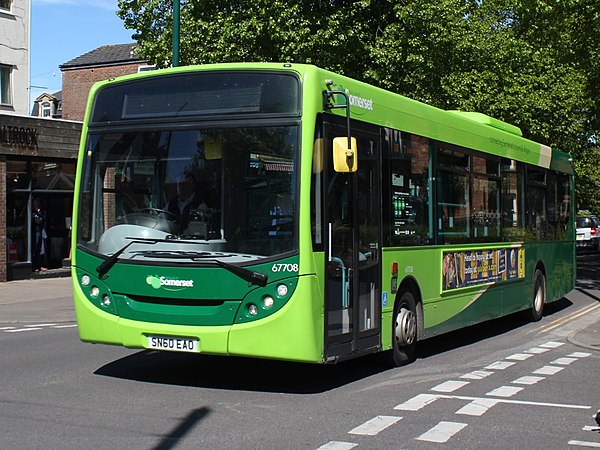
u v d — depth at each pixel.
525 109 28.06
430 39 21.97
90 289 8.31
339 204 8.25
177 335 7.83
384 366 9.92
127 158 8.32
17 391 8.12
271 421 6.94
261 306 7.59
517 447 6.29
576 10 24.89
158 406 7.46
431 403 7.84
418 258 10.18
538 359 10.94
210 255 7.74
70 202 26.47
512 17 33.88
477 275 12.24
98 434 6.39
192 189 7.97
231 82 8.03
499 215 13.36
